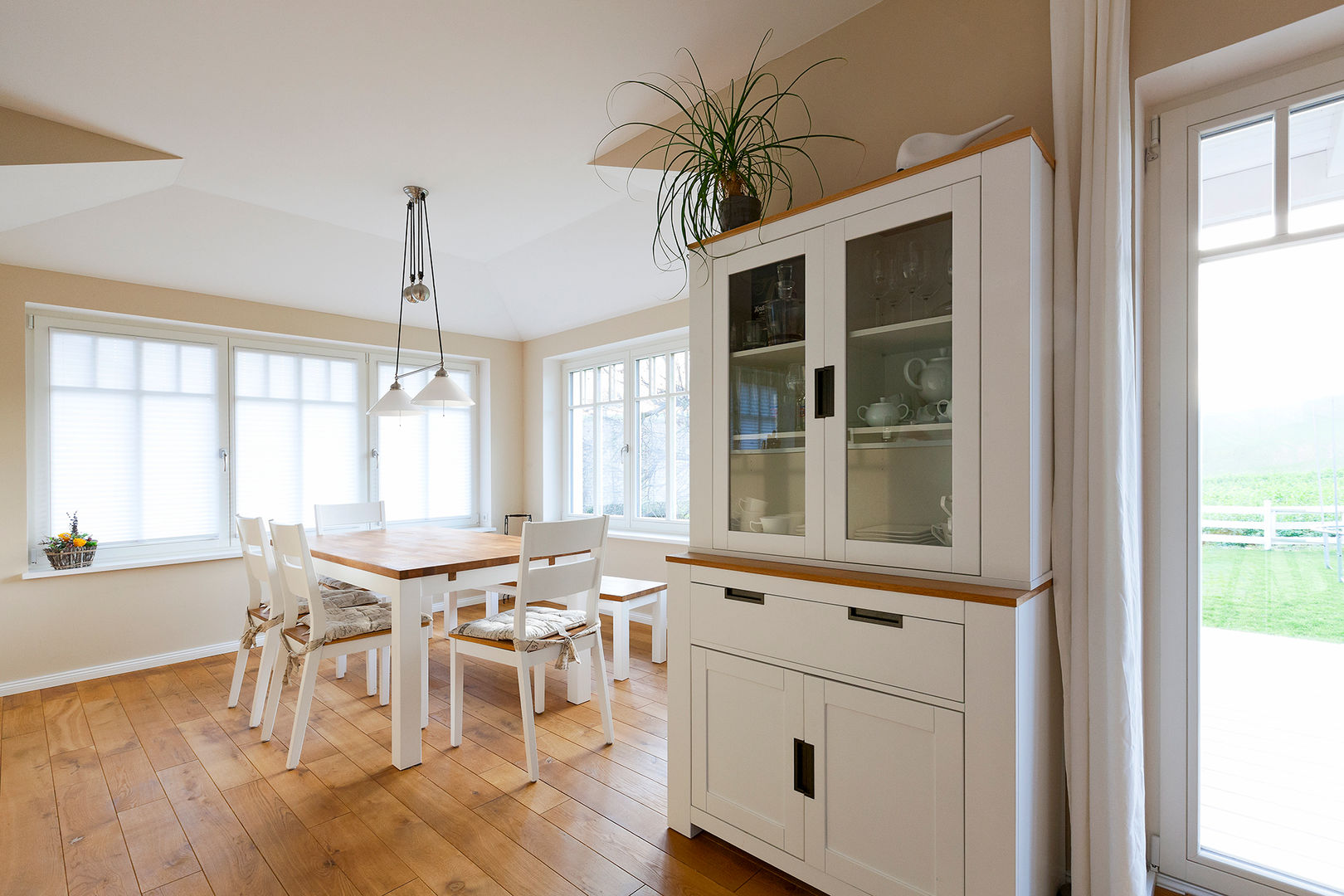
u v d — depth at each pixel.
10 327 3.28
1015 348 1.44
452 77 2.31
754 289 1.95
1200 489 1.66
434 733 2.73
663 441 4.52
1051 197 1.59
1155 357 1.72
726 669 1.86
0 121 2.41
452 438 5.19
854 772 1.59
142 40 2.05
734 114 2.14
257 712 2.80
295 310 4.26
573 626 2.60
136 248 3.47
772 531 1.89
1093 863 1.49
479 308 4.97
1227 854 1.63
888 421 1.64
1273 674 1.59
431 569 2.49
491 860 1.84
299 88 2.35
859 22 2.12
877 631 1.54
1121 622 1.45
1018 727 1.35
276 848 1.91
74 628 3.42
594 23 2.07
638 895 1.69
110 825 2.04
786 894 1.69
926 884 1.46
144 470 3.79
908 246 1.62
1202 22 1.51
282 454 4.32
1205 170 1.66
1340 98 1.48
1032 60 1.76
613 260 4.05
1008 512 1.45
